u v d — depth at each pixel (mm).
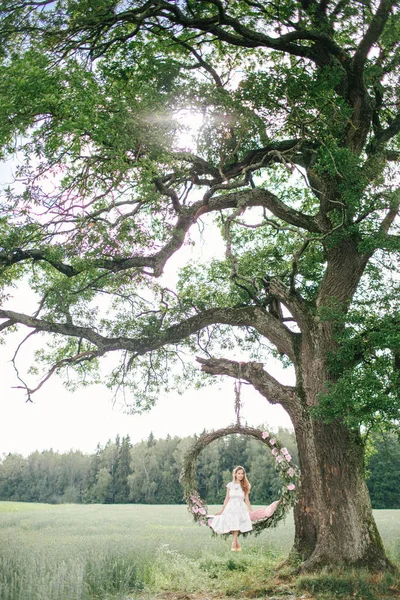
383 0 11930
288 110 12961
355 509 10938
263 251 17500
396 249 10625
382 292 10977
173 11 12719
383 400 9453
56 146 9688
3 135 9367
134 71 13320
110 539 16578
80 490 113938
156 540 15906
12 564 10203
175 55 14734
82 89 9695
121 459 102250
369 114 13516
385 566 10477
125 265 13141
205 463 71812
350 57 13289
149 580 10375
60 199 11867
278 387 12375
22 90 9125
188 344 17156
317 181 13898
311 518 11523
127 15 12094
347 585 9305
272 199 13820
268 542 16000
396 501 49375
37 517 34906
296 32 13188
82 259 12578
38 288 15438
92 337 13438
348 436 11469
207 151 13664
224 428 12016
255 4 13516
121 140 10305
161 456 95938
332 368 11234
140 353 13852
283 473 11523
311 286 15734
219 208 13867
